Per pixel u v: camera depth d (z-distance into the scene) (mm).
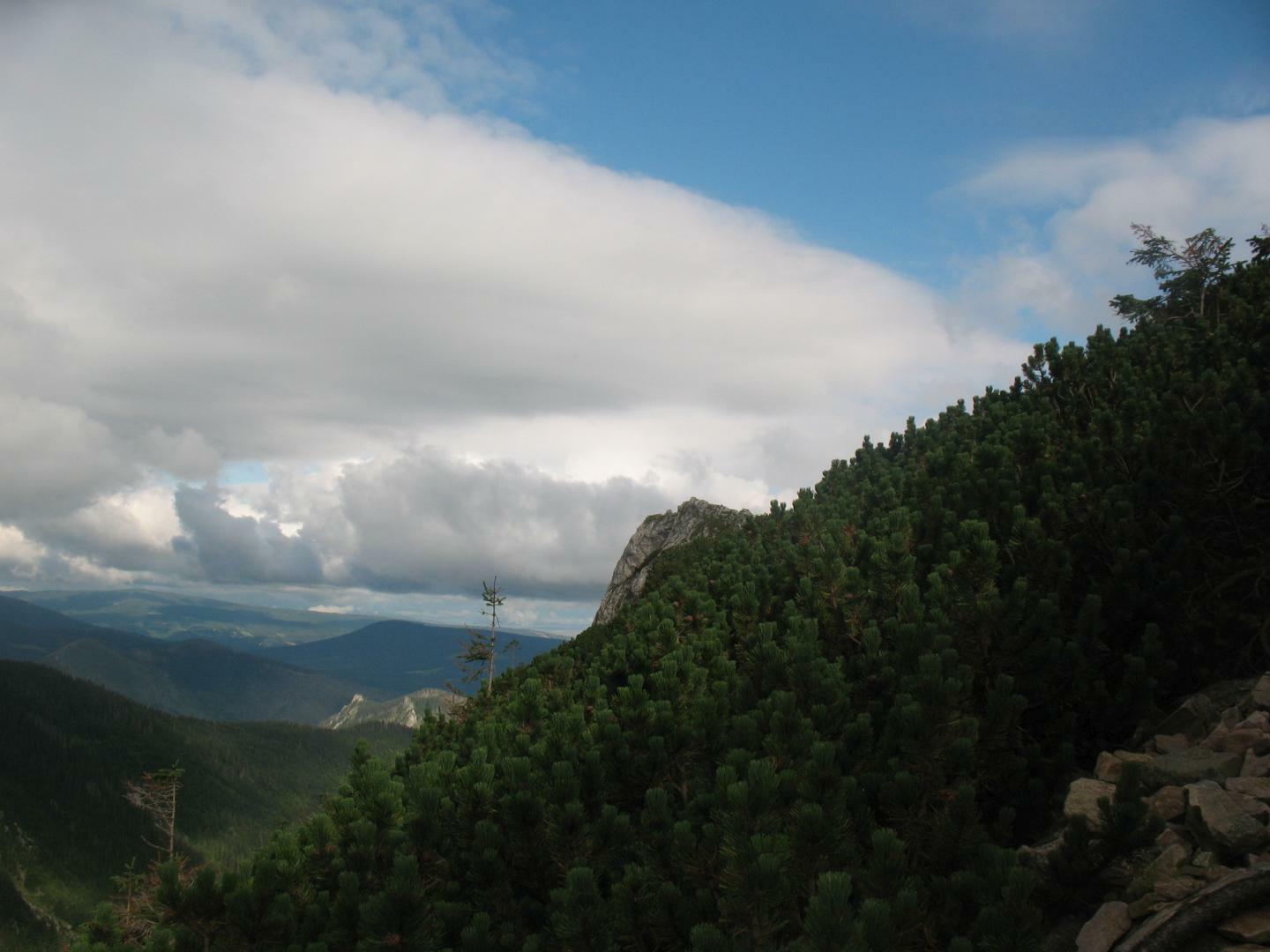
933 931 5496
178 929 6777
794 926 5555
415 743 17234
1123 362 18172
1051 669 8211
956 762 6500
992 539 11445
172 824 42875
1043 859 6191
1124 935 5445
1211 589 9203
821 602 10914
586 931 5938
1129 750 8188
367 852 7488
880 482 19438
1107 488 11242
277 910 6844
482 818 7918
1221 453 9609
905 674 8148
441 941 6641
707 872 6152
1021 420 17766
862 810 6395
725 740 7980
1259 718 7000
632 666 14297
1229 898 4965
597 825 7250
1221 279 23422
